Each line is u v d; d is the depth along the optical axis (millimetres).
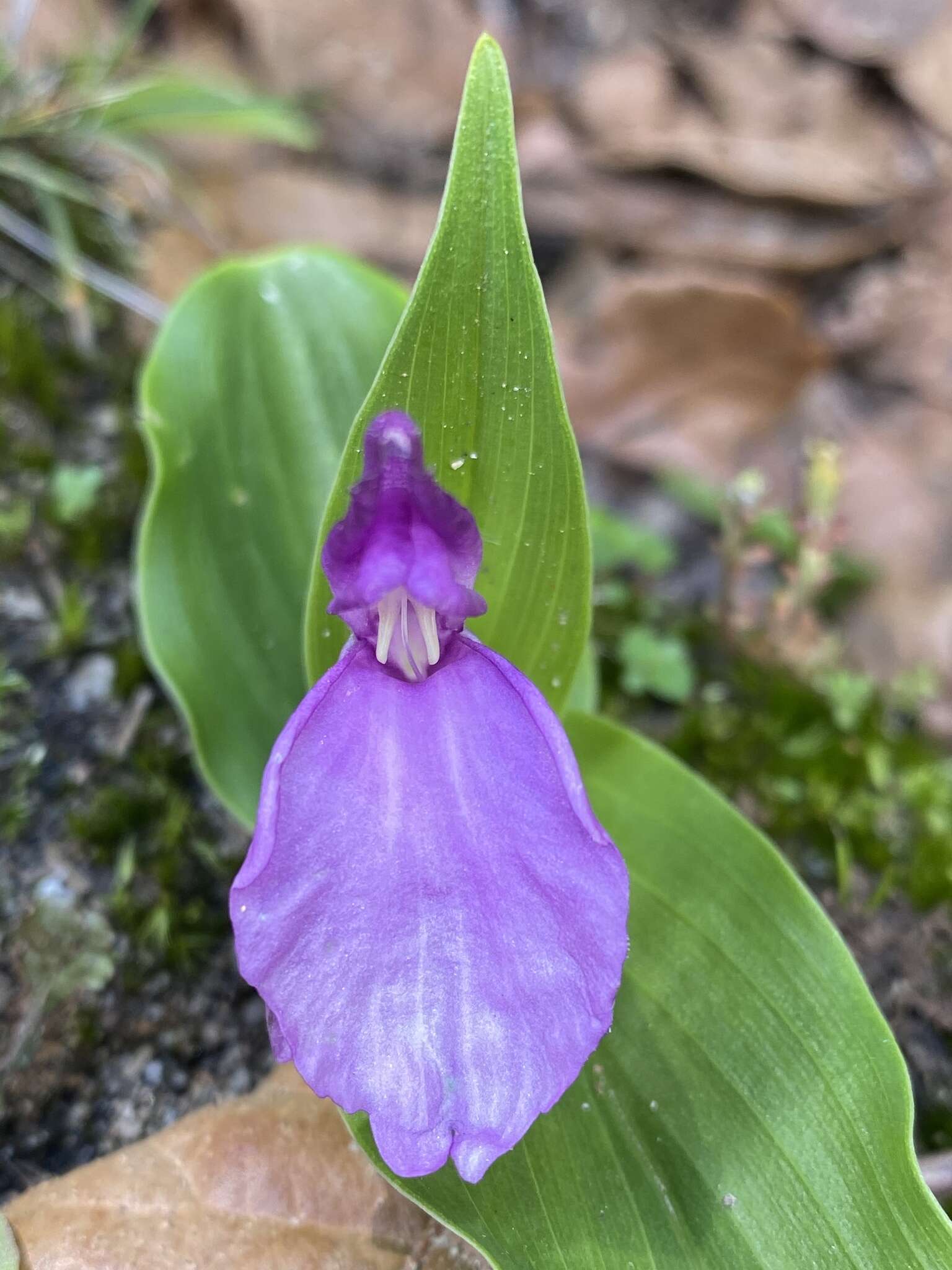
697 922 131
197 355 150
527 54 274
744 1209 120
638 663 185
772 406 273
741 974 128
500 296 121
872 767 177
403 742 119
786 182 262
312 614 131
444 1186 118
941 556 252
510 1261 115
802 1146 120
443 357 123
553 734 115
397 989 113
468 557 124
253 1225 128
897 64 258
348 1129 129
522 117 275
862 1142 119
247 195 267
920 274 264
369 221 271
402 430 120
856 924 162
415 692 121
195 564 145
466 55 271
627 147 268
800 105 263
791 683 188
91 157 218
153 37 269
